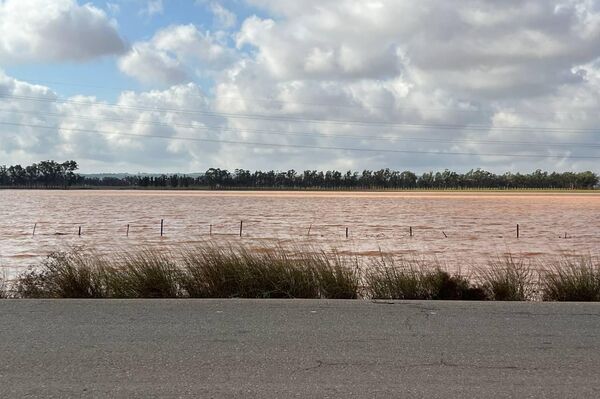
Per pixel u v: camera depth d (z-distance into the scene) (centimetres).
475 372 521
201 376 508
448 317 742
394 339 630
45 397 459
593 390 478
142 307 800
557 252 2441
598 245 2788
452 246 2716
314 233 3534
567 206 8156
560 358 564
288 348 594
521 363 548
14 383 488
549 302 862
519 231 3753
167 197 11512
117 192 16012
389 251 2464
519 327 688
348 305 821
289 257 1135
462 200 10869
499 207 7831
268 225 4228
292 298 945
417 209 7144
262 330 666
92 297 982
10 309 782
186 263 1067
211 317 734
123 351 580
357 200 10612
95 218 4897
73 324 692
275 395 465
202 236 3234
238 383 491
